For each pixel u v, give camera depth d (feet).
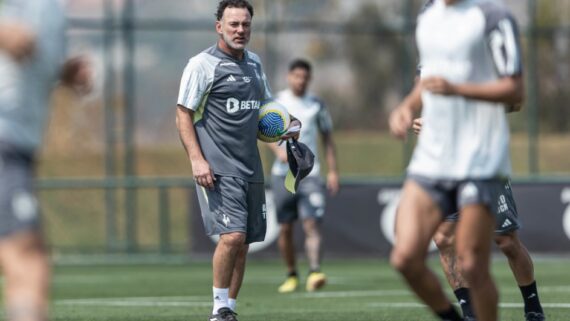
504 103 60.64
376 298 126.62
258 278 164.76
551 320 95.50
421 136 63.41
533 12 241.76
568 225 187.42
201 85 87.20
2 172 50.26
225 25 88.12
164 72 309.01
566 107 295.48
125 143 233.35
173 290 142.41
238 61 88.84
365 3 314.35
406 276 62.54
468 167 61.72
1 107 50.67
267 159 235.40
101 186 211.61
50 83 52.54
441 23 62.23
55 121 288.10
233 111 87.76
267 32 238.48
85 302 123.34
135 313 107.86
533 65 239.50
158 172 295.69
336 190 148.05
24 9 51.42
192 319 100.32
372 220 194.29
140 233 263.08
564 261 186.70
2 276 168.04
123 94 247.70
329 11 312.50
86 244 260.21
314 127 145.18
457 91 59.16
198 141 88.22
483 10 61.46
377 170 320.29
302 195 140.87
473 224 61.72
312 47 332.19
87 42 273.33
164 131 309.22
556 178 189.98
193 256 202.69
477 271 62.39
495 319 63.52
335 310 110.32
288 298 128.26
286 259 141.08
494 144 62.18
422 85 62.23
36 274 49.37
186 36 307.99
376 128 338.75
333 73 337.72
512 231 85.66
